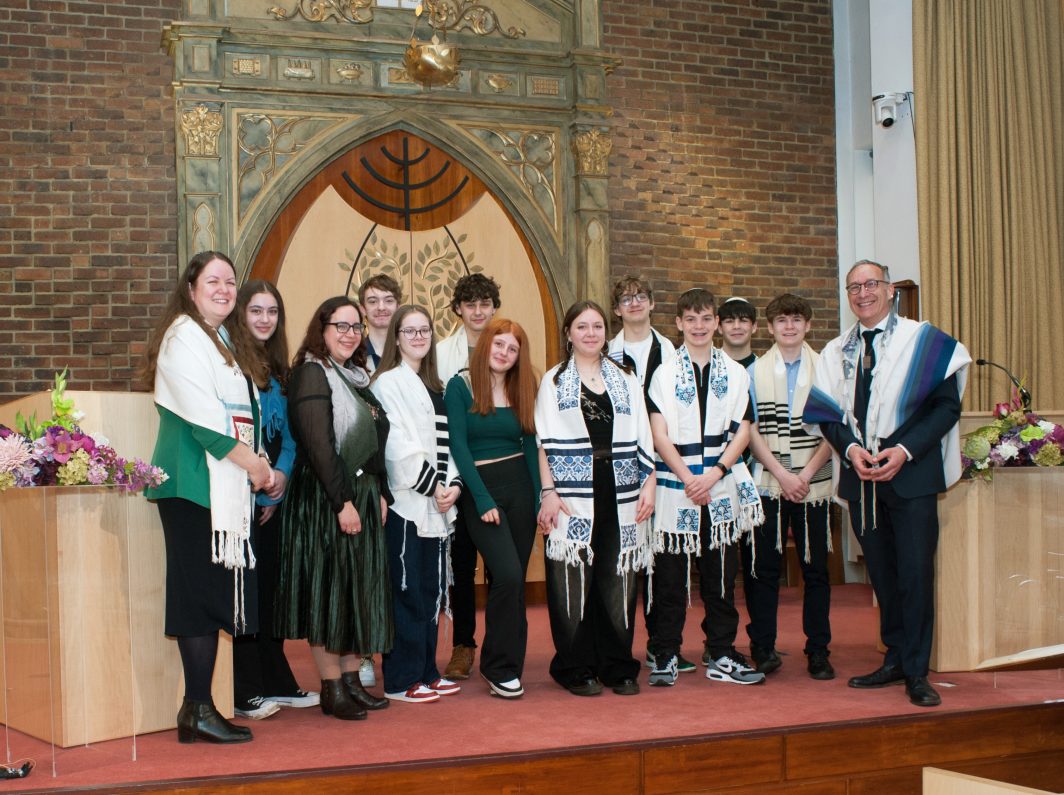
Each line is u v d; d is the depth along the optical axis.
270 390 3.45
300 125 6.24
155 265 6.20
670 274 7.16
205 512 3.11
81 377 6.07
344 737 3.14
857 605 6.00
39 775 2.78
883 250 7.11
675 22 7.27
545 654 4.52
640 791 3.02
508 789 2.91
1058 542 3.91
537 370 6.70
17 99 6.04
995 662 3.54
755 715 3.36
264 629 3.55
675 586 3.87
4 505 3.14
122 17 6.21
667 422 3.91
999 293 6.55
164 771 2.80
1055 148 6.74
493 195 6.68
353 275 6.40
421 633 3.64
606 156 6.74
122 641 3.15
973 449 3.94
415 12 6.46
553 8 6.76
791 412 4.23
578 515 3.68
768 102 7.46
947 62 6.58
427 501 3.65
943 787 2.68
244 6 6.16
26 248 6.02
